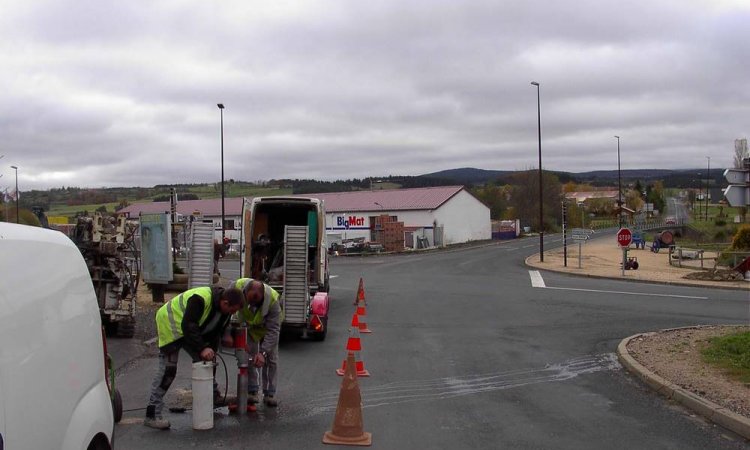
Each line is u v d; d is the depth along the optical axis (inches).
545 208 3740.2
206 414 277.0
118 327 505.0
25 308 134.1
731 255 1179.3
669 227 3189.0
